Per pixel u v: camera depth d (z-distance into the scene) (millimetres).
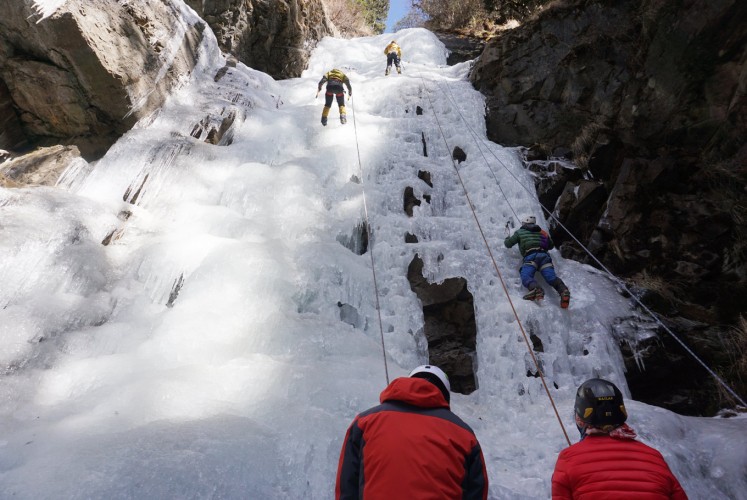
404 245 6969
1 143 7520
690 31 6684
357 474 2246
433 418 2246
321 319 5828
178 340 4980
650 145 7602
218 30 11672
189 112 8648
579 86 8836
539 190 8305
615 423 2393
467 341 6258
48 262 5457
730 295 6547
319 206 7469
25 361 4609
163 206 7004
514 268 6906
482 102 10062
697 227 6879
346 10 19078
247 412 4219
